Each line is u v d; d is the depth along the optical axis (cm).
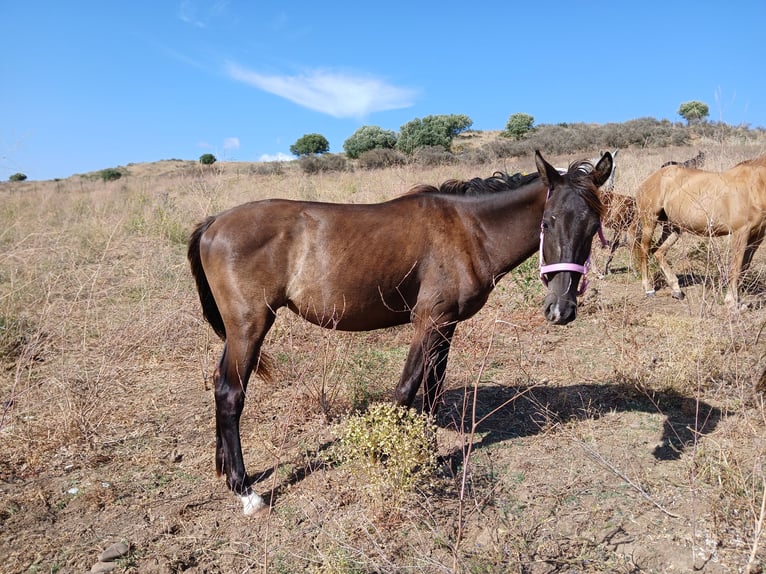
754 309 553
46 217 1219
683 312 629
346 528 298
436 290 343
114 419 425
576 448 374
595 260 821
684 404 417
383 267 336
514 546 279
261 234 328
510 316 547
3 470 355
